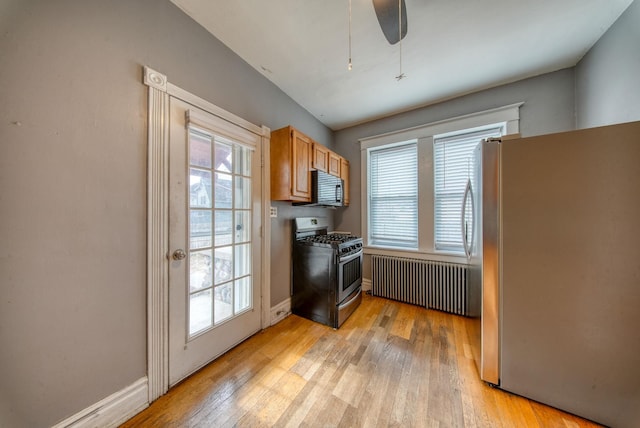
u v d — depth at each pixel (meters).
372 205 3.23
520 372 1.31
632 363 1.08
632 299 1.08
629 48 1.44
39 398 0.94
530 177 1.27
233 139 1.79
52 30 0.95
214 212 1.67
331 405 1.27
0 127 0.84
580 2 1.41
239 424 1.15
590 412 1.16
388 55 1.88
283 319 2.35
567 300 1.20
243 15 1.49
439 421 1.17
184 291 1.47
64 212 0.99
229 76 1.79
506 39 1.71
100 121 1.09
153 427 1.14
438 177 2.71
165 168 1.35
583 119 1.91
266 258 2.14
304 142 2.33
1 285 0.85
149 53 1.28
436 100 2.61
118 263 1.16
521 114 2.23
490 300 1.39
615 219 1.10
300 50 1.82
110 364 1.13
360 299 2.70
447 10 1.45
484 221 1.40
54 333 0.97
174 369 1.40
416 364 1.62
